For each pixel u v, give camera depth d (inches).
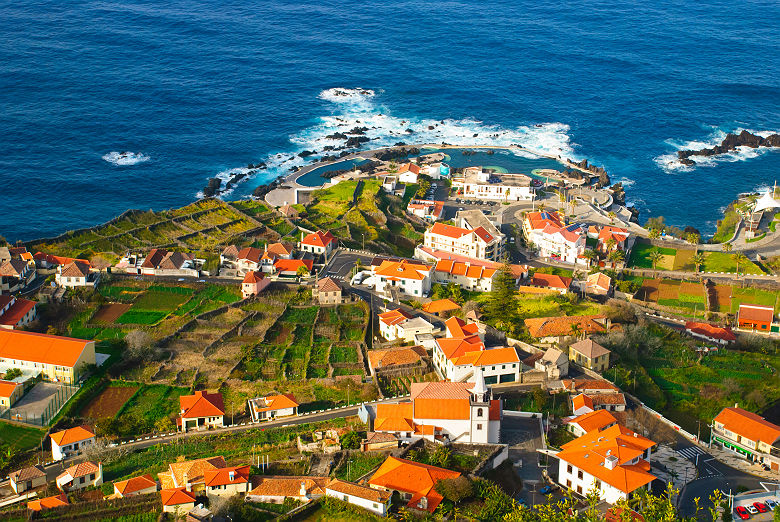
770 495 6087.6
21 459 6742.1
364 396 7519.7
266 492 5856.3
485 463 6171.3
